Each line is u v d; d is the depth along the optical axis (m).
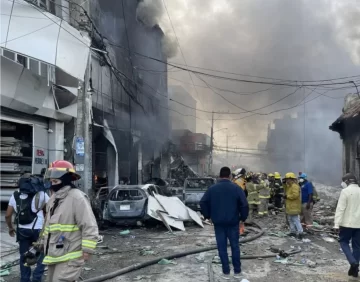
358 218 5.88
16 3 9.88
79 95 11.16
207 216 6.07
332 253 7.67
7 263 6.62
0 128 10.55
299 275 5.97
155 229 11.15
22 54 9.63
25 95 10.37
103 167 17.50
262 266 6.55
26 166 11.10
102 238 9.23
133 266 6.25
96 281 5.52
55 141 12.20
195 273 6.07
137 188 11.49
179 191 20.59
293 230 9.73
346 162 18.28
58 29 10.60
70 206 3.46
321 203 18.95
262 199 14.18
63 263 3.39
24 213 5.05
